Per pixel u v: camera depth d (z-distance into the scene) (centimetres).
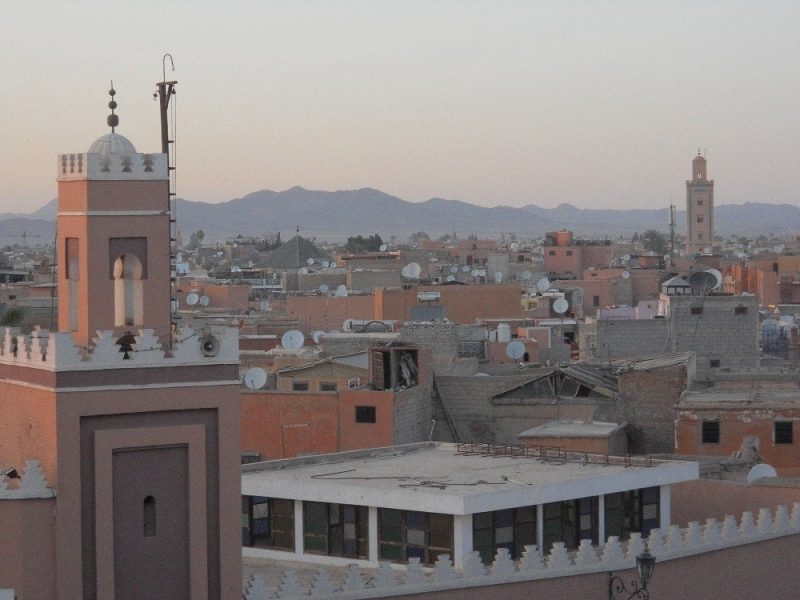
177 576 3681
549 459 5462
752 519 5156
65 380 3556
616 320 9300
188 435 3666
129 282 3775
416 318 13638
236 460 3722
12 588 3575
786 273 19075
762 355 10050
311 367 8219
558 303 13488
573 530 4956
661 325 9231
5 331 3906
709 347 9119
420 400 7569
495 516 4728
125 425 3622
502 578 4469
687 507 5634
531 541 4816
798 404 7088
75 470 3566
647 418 7506
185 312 13500
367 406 7275
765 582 5181
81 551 3581
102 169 3725
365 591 4238
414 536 4728
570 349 11856
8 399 3766
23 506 3562
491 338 11219
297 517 4922
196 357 3672
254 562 4884
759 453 7044
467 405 7744
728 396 7456
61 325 3838
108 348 3594
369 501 4791
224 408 3700
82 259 3728
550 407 7631
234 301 16650
